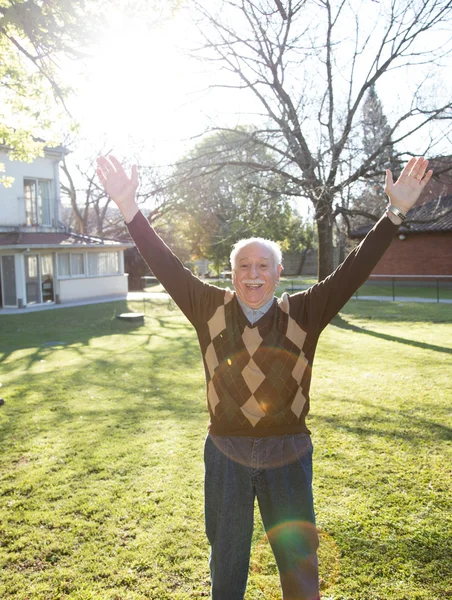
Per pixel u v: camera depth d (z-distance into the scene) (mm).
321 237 15836
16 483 4270
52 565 3139
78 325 15422
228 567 2121
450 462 4582
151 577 3018
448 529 3439
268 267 2201
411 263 27812
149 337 12953
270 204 13086
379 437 5266
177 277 2314
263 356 2143
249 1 10664
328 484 4176
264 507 2146
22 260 20156
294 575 2074
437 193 22516
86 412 6316
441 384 7391
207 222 17172
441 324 13820
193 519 3666
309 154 12492
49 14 5875
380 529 3461
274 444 2125
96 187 32938
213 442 2188
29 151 8555
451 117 11906
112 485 4230
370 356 9727
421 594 2803
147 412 6297
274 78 12648
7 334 13609
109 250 25281
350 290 2262
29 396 7094
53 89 7031
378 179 14461
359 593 2822
